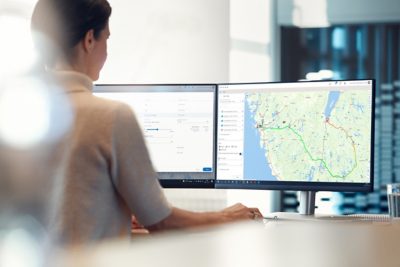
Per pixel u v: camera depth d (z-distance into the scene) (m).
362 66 4.77
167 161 1.91
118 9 4.08
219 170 1.88
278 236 0.19
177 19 4.12
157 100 1.92
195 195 3.79
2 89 1.21
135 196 1.22
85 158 1.17
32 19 1.35
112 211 1.22
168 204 1.28
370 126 1.73
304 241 0.18
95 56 1.37
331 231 0.21
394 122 4.71
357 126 1.74
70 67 1.33
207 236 0.19
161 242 0.17
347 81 1.75
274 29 4.53
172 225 1.28
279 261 0.14
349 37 4.77
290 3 4.67
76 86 1.25
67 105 1.21
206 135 1.89
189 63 4.13
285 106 1.81
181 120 1.91
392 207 1.79
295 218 1.71
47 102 1.21
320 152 1.77
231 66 4.21
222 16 4.14
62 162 1.17
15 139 1.13
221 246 0.16
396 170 4.70
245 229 0.22
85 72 1.35
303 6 4.68
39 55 1.33
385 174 4.70
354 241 0.18
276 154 1.82
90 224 1.16
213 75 4.14
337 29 4.76
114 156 1.19
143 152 1.23
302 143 1.79
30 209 1.14
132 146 1.21
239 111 1.87
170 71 4.12
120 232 1.24
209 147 1.89
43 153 1.17
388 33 4.76
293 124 1.80
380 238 0.19
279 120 1.82
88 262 0.13
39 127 1.17
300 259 0.14
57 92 1.23
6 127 1.14
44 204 1.16
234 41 4.22
